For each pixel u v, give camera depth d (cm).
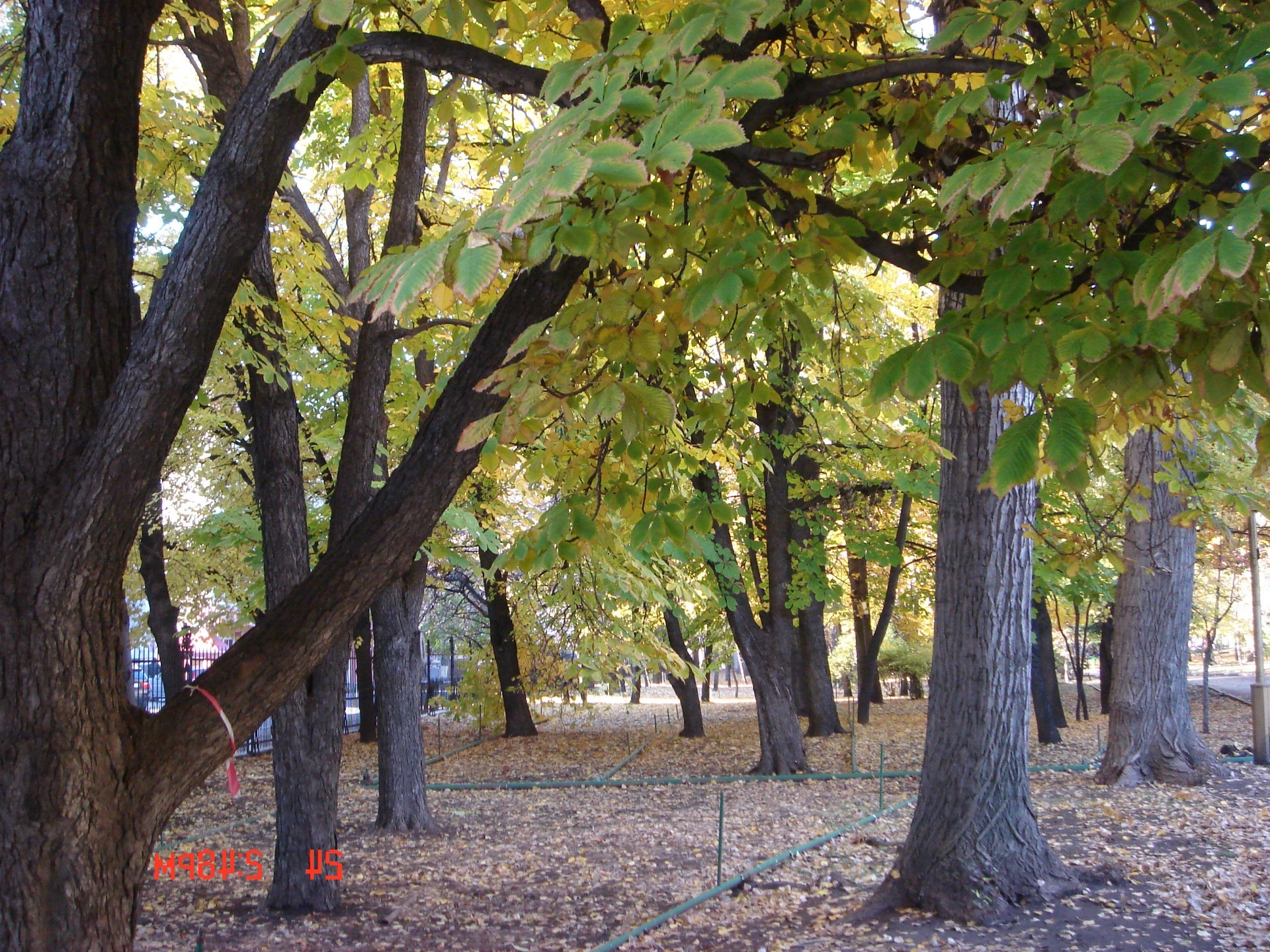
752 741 1825
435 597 2206
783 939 596
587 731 2108
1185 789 1034
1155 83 210
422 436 336
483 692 1997
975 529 626
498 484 1066
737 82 207
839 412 852
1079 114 209
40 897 261
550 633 1487
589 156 180
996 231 284
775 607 1527
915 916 600
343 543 327
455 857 891
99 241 300
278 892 715
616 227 251
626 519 436
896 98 370
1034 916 587
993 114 385
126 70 308
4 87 531
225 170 305
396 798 1027
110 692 282
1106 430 387
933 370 231
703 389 541
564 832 1009
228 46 685
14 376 282
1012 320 247
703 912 679
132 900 284
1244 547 1756
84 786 270
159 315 294
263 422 683
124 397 286
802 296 445
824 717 1816
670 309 294
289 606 316
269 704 310
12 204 293
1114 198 290
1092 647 3391
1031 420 217
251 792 1352
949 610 634
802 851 845
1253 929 553
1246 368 227
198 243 298
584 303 267
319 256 843
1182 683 1103
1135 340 233
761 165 370
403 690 1038
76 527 275
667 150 185
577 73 246
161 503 1296
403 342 936
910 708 2489
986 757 618
